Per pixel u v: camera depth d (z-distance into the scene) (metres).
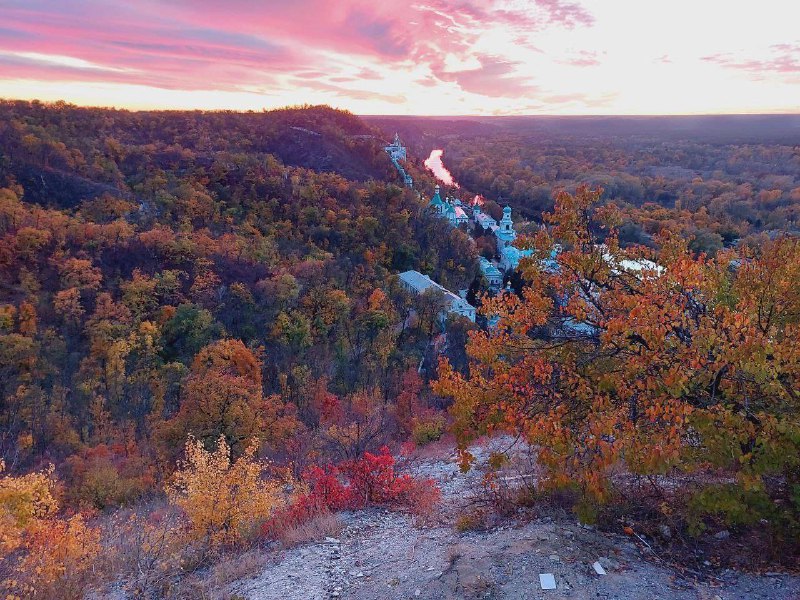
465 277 83.12
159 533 10.81
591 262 8.65
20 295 53.69
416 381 39.19
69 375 44.97
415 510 11.05
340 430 20.62
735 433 6.46
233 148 130.38
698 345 6.68
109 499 22.72
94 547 10.84
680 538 6.96
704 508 6.68
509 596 6.20
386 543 9.26
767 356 7.24
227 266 62.91
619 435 6.78
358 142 143.50
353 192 95.56
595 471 6.75
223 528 11.12
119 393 41.62
